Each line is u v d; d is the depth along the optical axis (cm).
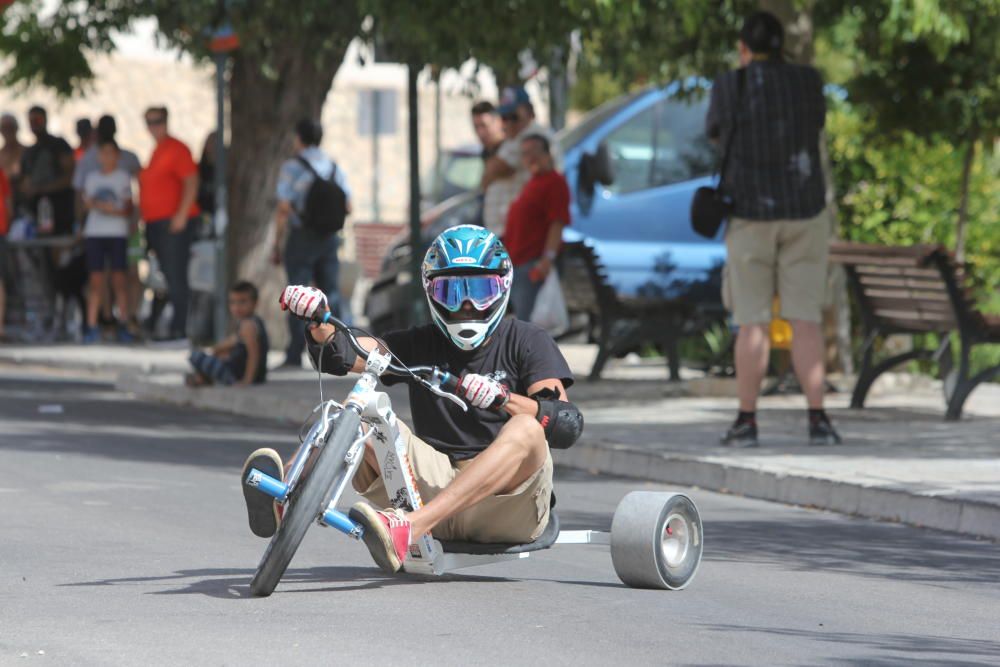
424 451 2192
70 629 1905
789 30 4709
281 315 6750
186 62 12888
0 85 7944
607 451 3647
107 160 6681
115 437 4066
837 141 5625
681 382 5225
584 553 2603
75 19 7362
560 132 6888
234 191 6719
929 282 4112
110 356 6194
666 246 6194
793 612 2138
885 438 3753
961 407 4088
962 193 5297
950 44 4769
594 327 6650
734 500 3247
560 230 4753
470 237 2181
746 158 3619
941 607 2206
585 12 4559
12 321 6988
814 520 2997
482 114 5159
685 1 4159
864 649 1909
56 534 2600
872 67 5216
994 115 5147
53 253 7006
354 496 3142
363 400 2064
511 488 2172
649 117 6269
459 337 2186
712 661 1819
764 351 3619
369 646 1841
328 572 2325
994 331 4094
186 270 6562
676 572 2278
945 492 2945
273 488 2031
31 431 4116
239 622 1955
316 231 5562
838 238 4844
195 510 2902
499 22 4550
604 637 1934
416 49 5066
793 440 3731
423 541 2138
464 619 2014
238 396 4809
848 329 4903
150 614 1992
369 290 6462
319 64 5728
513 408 2141
